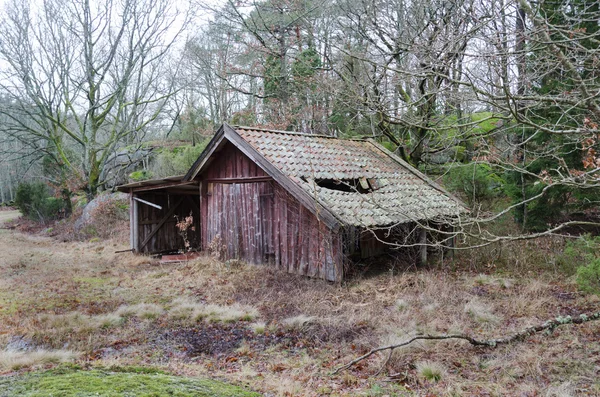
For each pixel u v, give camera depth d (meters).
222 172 12.03
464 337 5.35
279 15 17.77
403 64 10.90
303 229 9.95
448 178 13.73
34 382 2.55
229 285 9.49
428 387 4.83
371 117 12.73
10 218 29.77
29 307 8.09
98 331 6.85
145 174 22.55
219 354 6.00
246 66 20.73
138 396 2.38
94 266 12.53
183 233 15.20
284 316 7.52
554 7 6.54
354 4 13.95
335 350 5.99
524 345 5.89
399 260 10.91
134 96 25.02
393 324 6.75
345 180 10.91
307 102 18.08
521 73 6.71
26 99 23.20
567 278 8.94
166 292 9.39
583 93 4.85
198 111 27.72
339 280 9.12
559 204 11.52
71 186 23.62
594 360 5.36
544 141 10.52
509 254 10.53
